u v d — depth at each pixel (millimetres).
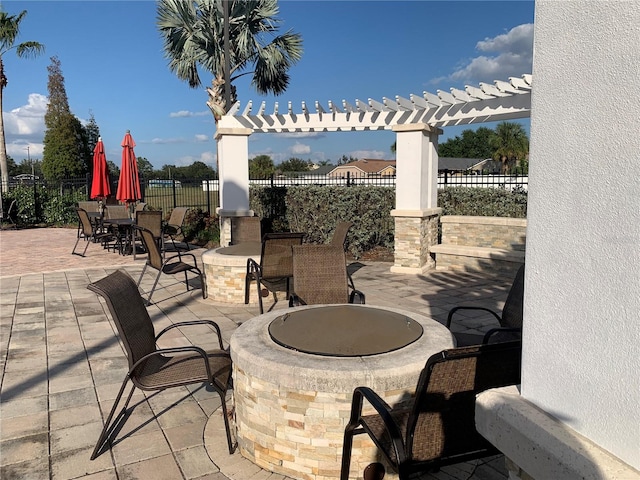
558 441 1220
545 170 1334
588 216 1197
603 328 1166
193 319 5777
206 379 2922
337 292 4582
